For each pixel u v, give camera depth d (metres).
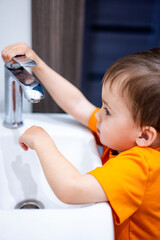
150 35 3.61
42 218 0.41
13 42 0.75
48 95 0.87
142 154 0.51
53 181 0.48
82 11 0.79
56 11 0.74
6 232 0.39
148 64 0.49
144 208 0.55
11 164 0.66
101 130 0.58
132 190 0.48
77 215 0.42
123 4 4.57
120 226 0.58
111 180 0.47
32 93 0.47
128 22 4.42
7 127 0.68
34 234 0.39
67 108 0.73
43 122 0.74
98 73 3.24
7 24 0.72
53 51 0.80
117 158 0.51
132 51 3.98
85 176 0.48
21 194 0.66
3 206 0.61
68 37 0.82
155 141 0.55
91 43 3.87
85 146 0.67
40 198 0.66
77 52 0.85
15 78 0.54
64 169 0.49
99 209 0.44
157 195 0.54
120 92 0.51
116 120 0.54
